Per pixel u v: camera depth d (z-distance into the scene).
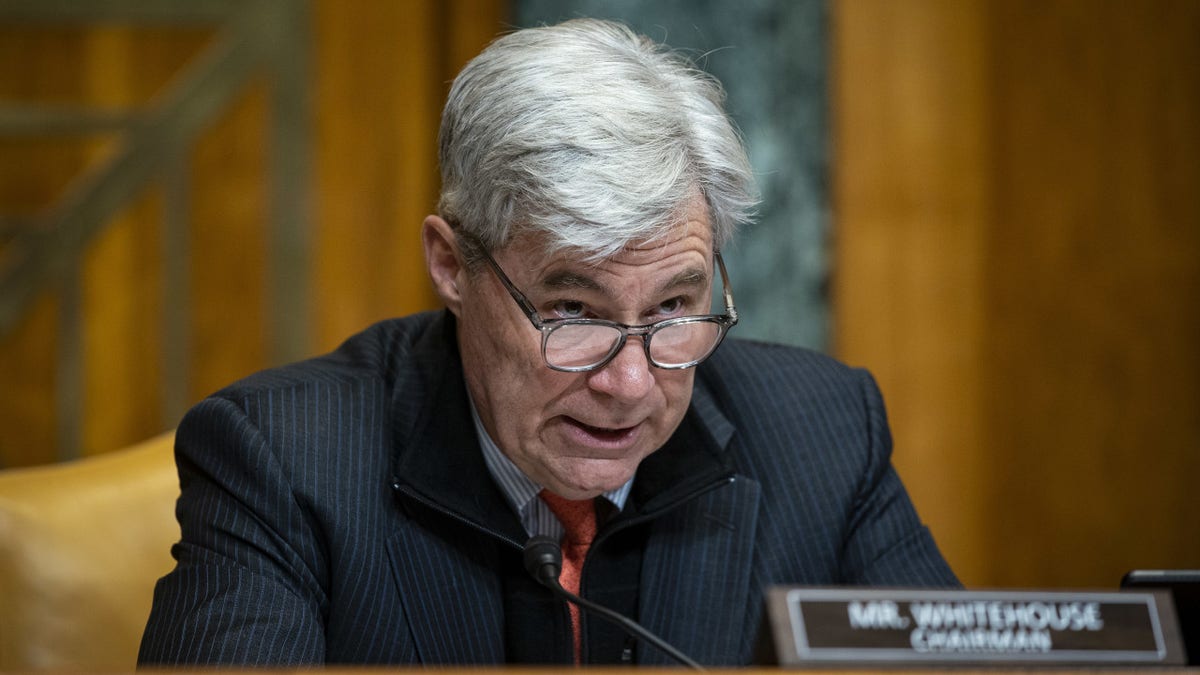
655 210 3.13
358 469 3.59
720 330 3.48
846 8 8.62
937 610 2.36
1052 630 2.39
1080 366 8.66
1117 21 8.55
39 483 4.16
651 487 3.75
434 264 3.61
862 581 3.94
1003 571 8.74
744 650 3.66
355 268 8.66
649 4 8.53
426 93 8.67
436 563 3.57
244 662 3.16
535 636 3.62
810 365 4.31
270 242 8.59
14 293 8.51
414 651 3.50
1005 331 8.71
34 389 8.52
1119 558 8.64
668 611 3.68
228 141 8.57
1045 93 8.63
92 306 8.52
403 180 8.67
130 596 4.11
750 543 3.80
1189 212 8.52
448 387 3.76
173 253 8.54
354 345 4.14
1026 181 8.66
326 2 8.60
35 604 3.99
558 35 3.34
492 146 3.23
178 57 8.53
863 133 8.66
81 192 8.49
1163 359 8.57
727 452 3.98
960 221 8.69
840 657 2.30
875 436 4.16
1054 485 8.69
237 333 8.59
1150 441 8.60
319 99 8.60
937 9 8.64
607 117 3.15
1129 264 8.59
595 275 3.19
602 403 3.31
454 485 3.61
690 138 3.24
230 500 3.48
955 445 8.75
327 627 3.47
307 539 3.46
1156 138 8.54
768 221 8.66
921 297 8.70
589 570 3.68
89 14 8.45
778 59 8.62
